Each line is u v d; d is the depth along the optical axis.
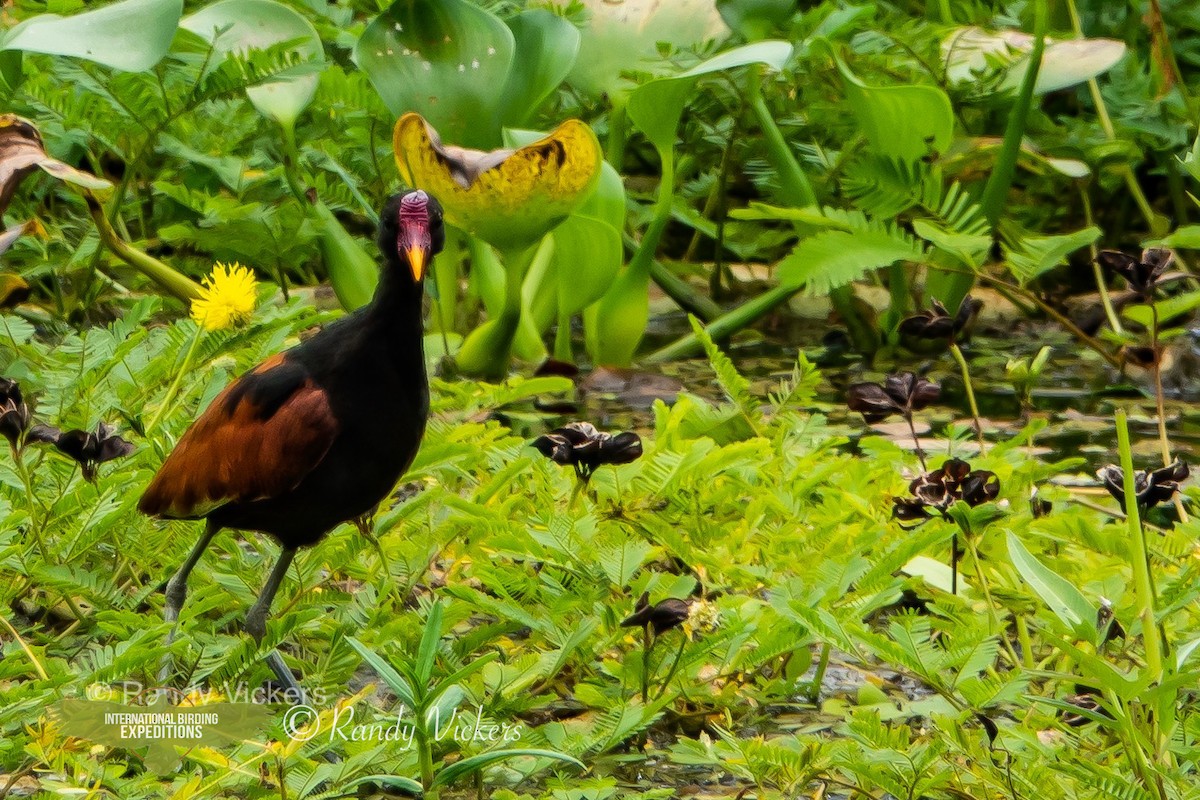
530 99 12.20
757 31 13.10
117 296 13.16
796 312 15.09
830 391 12.53
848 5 14.87
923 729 6.70
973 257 12.30
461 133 11.86
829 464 9.16
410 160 10.83
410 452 6.73
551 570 7.32
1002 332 14.42
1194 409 12.14
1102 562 8.18
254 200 13.21
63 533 7.54
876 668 7.52
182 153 12.84
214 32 11.99
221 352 9.23
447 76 11.76
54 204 14.45
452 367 12.27
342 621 7.23
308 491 6.56
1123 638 7.29
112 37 11.01
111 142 12.82
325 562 7.59
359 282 12.78
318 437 6.45
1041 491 9.31
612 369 12.81
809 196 13.54
